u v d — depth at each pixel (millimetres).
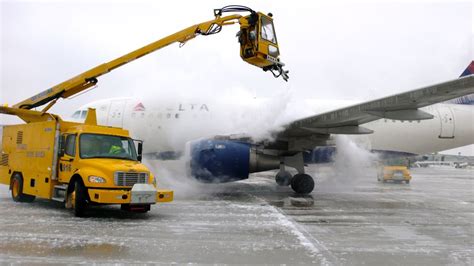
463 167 68875
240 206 9328
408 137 14250
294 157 12344
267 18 9500
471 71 13867
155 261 4590
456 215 8625
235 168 11391
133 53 9922
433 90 8070
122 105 14484
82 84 10156
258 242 5652
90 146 7914
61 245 5234
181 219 7426
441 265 4652
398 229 6863
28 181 9047
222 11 9797
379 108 9312
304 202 10312
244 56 9367
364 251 5262
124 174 7242
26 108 10516
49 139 8430
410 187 17359
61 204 9156
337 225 7113
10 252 4852
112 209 8562
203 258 4766
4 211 8062
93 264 4406
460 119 14469
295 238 5953
